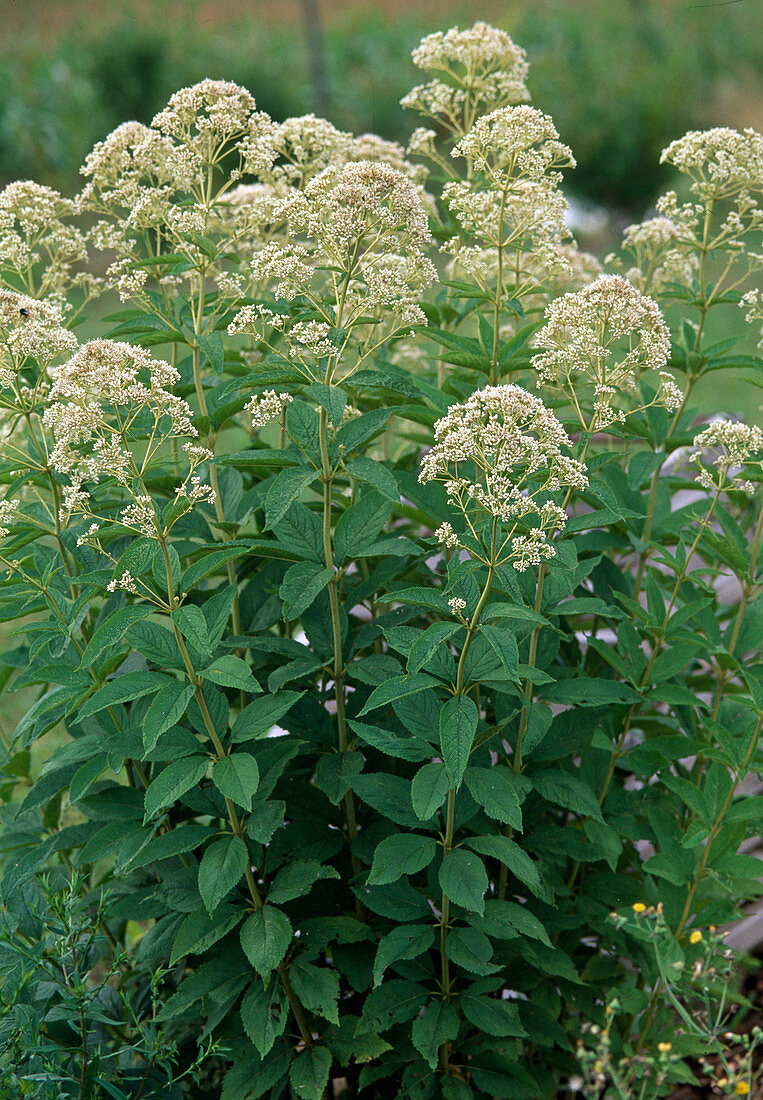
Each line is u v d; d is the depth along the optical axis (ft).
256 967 7.57
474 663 7.84
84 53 50.47
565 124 50.75
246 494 10.08
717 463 8.86
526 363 9.84
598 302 8.49
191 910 8.19
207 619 8.02
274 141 10.75
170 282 10.57
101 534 7.40
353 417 10.36
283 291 8.59
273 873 9.34
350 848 9.50
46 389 8.82
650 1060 7.91
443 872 7.72
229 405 9.28
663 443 10.59
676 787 9.09
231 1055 8.54
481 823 8.84
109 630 7.25
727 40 63.82
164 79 50.67
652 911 8.45
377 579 9.36
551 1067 10.07
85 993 7.78
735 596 13.75
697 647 9.66
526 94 11.82
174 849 7.90
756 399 25.35
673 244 12.60
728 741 8.75
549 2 71.56
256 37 58.95
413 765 9.40
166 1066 8.13
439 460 7.43
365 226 8.31
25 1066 7.99
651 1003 9.32
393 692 7.35
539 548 7.36
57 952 7.90
